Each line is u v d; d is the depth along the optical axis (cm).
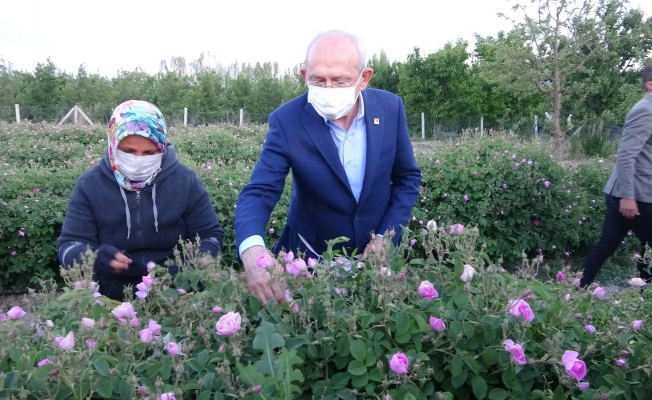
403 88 2997
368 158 228
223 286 162
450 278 165
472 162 636
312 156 225
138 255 243
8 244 528
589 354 159
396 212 240
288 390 118
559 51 1880
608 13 1933
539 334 160
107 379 127
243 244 196
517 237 620
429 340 148
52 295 180
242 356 139
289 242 255
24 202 538
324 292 150
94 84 3206
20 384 125
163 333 154
